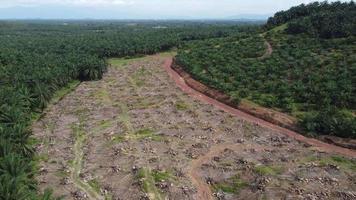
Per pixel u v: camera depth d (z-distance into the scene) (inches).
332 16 5767.7
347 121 2987.2
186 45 7519.7
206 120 3585.1
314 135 3048.7
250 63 5039.4
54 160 2790.4
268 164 2605.8
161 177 2465.6
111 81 5482.3
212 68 5132.9
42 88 4119.1
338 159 2632.9
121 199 2249.0
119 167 2632.9
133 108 4077.3
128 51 7475.4
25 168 2199.8
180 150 2898.6
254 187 2301.9
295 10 7111.2
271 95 3868.1
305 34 5728.3
